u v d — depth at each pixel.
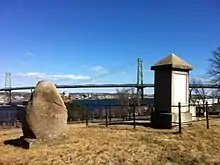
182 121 16.84
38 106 12.29
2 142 13.20
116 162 9.85
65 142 12.23
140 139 12.80
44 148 11.37
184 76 17.61
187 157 10.64
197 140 12.88
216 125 16.38
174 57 17.39
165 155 10.73
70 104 25.19
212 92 41.09
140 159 10.22
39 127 12.15
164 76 17.28
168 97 16.95
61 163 9.63
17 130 18.58
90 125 18.14
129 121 20.17
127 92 56.84
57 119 12.60
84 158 10.06
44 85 12.70
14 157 10.36
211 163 10.23
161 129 15.71
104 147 11.32
